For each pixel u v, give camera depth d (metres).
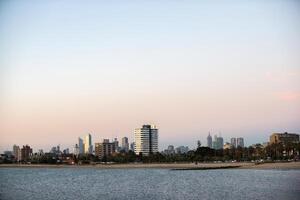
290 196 66.88
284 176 115.69
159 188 91.25
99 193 83.56
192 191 82.00
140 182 112.94
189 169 188.88
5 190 93.19
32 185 110.62
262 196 68.06
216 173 146.50
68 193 85.00
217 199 67.62
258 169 164.62
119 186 101.06
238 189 81.94
